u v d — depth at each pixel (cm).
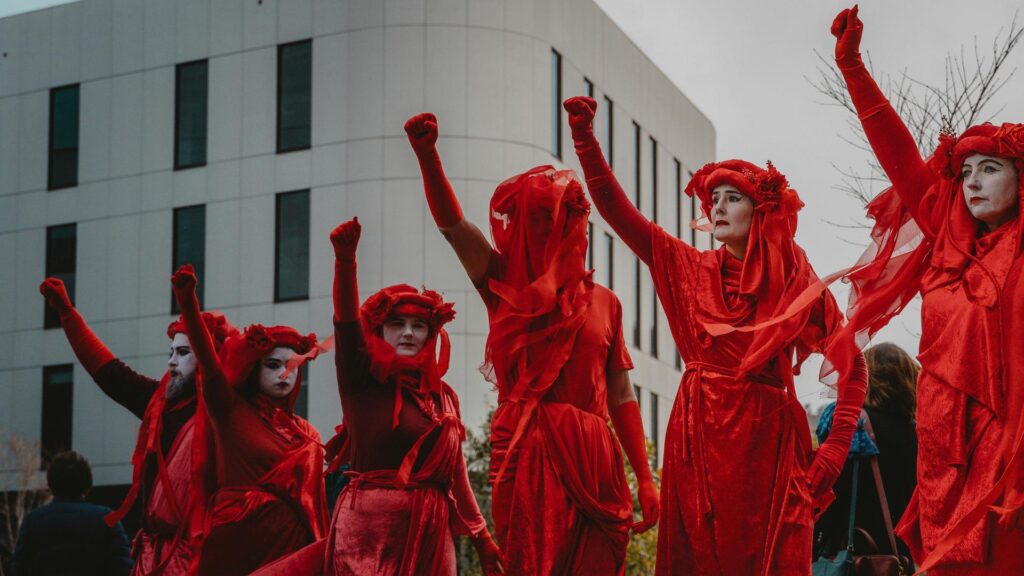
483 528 874
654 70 3756
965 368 665
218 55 3359
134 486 1020
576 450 772
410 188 3067
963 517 645
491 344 783
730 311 773
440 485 852
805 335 784
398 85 3077
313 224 3162
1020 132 668
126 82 3509
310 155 3180
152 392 1064
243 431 950
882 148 719
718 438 761
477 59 3050
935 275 695
